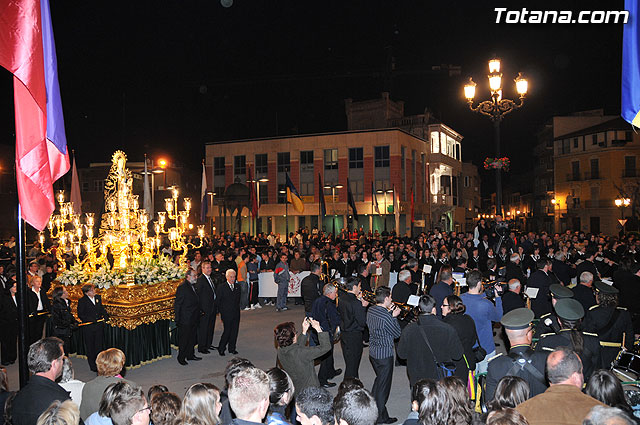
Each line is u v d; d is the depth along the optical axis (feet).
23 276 18.28
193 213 200.34
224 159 170.60
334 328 29.04
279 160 163.32
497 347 38.14
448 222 190.39
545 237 68.03
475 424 12.30
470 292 25.00
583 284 27.55
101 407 13.48
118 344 35.12
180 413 12.60
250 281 59.93
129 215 39.52
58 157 20.76
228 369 15.25
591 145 196.24
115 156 39.42
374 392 23.68
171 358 38.32
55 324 33.65
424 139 172.86
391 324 23.76
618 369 21.79
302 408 12.41
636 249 66.54
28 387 15.35
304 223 159.33
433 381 13.16
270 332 46.03
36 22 17.81
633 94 19.25
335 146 156.66
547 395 13.10
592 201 194.90
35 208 19.07
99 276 35.70
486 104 50.52
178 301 36.06
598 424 9.32
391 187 150.51
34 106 19.07
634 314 31.94
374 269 46.98
